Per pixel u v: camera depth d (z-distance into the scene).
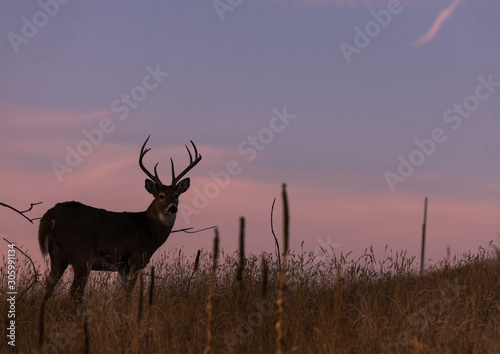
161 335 15.21
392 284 20.03
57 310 18.36
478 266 22.36
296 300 17.73
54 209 26.38
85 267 25.92
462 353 14.57
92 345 14.86
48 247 26.20
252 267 20.45
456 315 17.42
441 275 21.02
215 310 17.66
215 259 10.04
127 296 20.14
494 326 16.25
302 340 15.05
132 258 27.56
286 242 8.95
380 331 15.84
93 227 26.41
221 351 15.07
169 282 20.64
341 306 17.59
